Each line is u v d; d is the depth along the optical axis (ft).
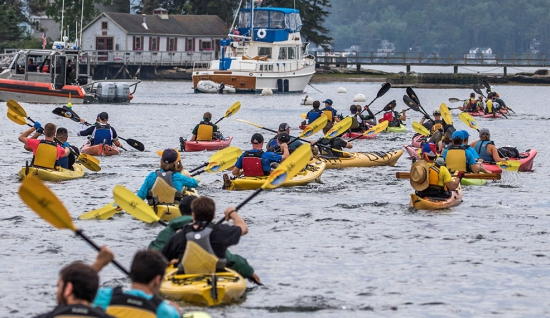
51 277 85.05
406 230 109.60
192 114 335.06
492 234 107.65
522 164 169.07
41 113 323.16
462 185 148.77
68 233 104.99
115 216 116.26
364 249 98.89
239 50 508.12
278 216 118.62
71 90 372.58
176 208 105.50
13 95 373.20
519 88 640.99
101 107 364.79
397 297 79.87
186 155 187.11
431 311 75.97
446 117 196.24
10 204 123.85
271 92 488.02
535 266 91.76
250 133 263.08
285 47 503.61
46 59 385.91
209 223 74.69
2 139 221.25
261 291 80.79
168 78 644.27
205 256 73.56
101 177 152.35
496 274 88.38
